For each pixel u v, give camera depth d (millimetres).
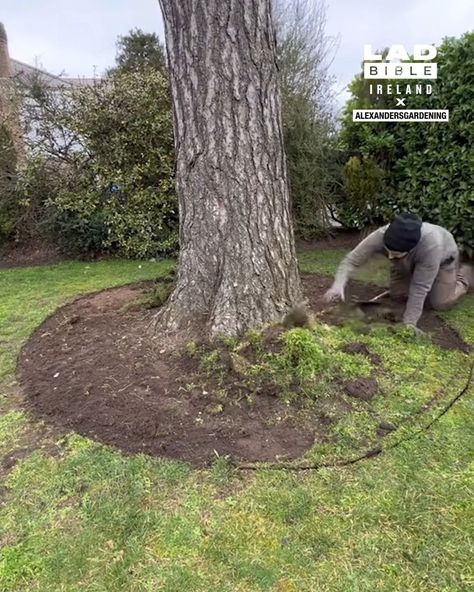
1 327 3613
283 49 6703
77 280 5094
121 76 6047
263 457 1880
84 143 6051
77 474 1849
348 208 6484
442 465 1816
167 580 1382
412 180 5195
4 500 1744
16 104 6168
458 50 4477
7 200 6551
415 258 2943
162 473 1821
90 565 1446
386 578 1355
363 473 1782
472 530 1504
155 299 3469
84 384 2461
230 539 1515
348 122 6082
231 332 2557
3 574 1430
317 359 2328
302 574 1382
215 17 2418
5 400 2475
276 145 2672
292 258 2828
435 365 2572
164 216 6039
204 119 2527
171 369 2471
